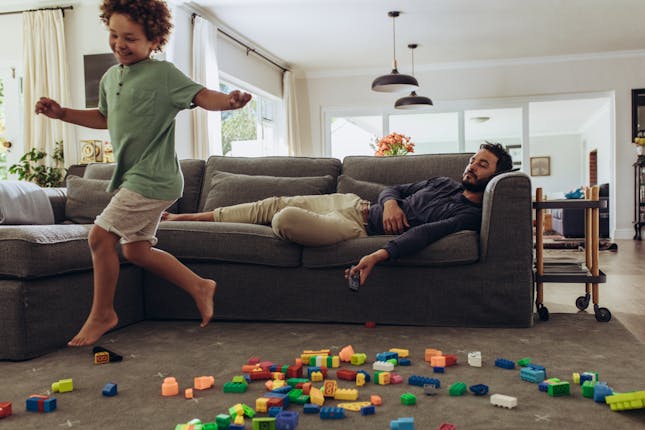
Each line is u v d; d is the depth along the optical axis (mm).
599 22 6559
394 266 2463
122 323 2520
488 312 2387
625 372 1691
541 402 1440
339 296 2525
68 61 5184
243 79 6941
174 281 2080
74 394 1599
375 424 1313
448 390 1544
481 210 2531
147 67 1845
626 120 8086
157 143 1847
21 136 5566
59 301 2170
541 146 14383
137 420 1380
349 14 6039
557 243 7172
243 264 2605
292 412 1300
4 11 5312
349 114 8844
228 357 1967
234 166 3400
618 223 8164
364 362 1874
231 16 6023
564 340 2125
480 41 7262
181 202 3340
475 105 8477
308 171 3318
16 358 1998
